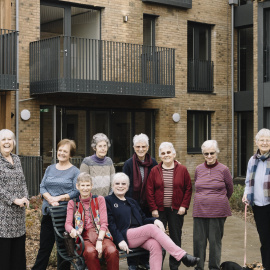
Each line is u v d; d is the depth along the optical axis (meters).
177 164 6.34
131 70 14.30
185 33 16.47
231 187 6.25
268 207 6.25
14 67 12.38
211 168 6.25
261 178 6.28
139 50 14.88
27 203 5.18
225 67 17.56
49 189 5.91
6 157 5.27
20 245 5.33
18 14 13.04
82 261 5.47
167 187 6.29
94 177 6.20
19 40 13.20
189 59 16.81
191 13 16.61
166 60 15.20
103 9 14.71
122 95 14.20
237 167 17.91
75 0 14.09
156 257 5.77
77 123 14.48
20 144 13.23
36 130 13.53
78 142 14.51
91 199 5.78
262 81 14.72
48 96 13.74
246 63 17.70
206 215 6.15
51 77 12.99
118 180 5.98
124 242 5.79
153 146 16.12
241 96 17.52
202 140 17.44
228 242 8.31
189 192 6.30
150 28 15.96
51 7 13.91
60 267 5.85
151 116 16.09
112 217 5.95
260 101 14.80
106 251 5.52
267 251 6.34
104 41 14.11
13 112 13.12
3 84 11.97
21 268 5.33
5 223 5.15
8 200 5.12
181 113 16.47
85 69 14.51
